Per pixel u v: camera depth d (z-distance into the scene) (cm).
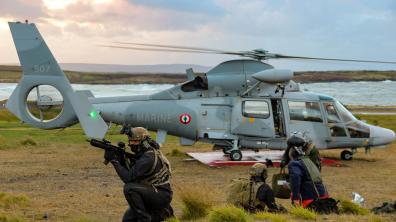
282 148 1930
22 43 1792
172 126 1922
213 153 2155
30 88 1802
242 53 1911
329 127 1958
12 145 2311
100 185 1441
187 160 2008
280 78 1788
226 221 768
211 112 1920
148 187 692
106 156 696
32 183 1466
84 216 962
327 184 1475
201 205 927
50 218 978
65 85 1797
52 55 1798
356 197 1076
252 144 1933
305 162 871
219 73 1928
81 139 2672
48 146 2375
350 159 2067
